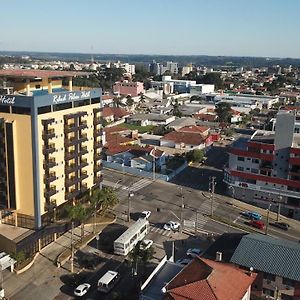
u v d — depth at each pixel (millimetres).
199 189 134875
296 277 71375
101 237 100250
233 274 66750
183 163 162000
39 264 88000
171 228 104188
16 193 93062
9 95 89188
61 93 95625
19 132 90000
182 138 186625
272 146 118250
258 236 83875
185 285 63188
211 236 100938
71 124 99812
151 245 95500
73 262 88688
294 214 117062
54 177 95750
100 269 86250
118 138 182125
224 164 164500
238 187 125812
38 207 92562
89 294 77812
